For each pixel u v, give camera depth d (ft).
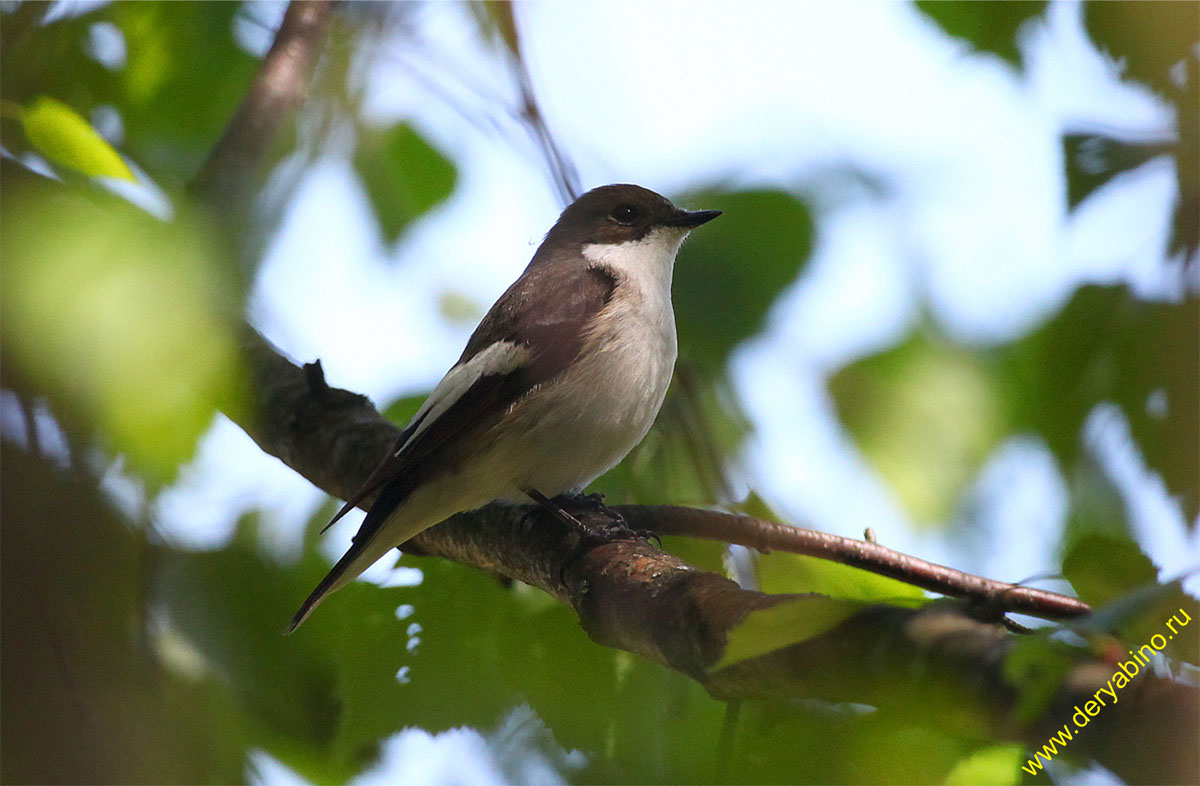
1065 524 26.68
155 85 29.73
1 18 25.63
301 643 21.09
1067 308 23.16
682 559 21.15
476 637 21.15
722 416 26.76
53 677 17.28
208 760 18.76
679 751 20.29
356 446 24.98
